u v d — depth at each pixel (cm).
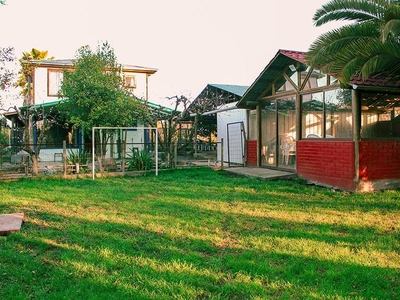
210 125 2175
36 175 1098
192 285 339
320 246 445
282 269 373
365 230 517
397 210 641
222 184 959
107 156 1603
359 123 840
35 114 1519
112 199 756
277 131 1197
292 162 1116
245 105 1315
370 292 320
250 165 1358
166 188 903
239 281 347
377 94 866
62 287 338
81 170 1164
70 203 716
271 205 691
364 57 688
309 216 603
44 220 584
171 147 1344
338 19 775
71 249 436
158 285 337
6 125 1833
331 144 917
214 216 601
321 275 361
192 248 444
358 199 745
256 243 457
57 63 1855
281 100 1170
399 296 315
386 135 880
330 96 927
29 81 1834
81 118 1442
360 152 839
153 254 424
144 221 570
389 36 660
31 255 420
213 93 1856
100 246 448
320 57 748
